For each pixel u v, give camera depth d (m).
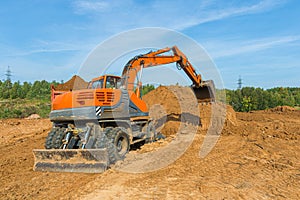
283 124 14.28
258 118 19.16
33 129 16.11
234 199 4.39
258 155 7.48
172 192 4.70
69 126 7.20
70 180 5.93
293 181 5.34
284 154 7.62
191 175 5.70
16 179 6.15
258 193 4.66
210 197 4.45
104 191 4.94
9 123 17.64
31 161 7.99
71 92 7.14
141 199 4.45
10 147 10.73
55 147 7.04
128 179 5.60
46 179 6.09
